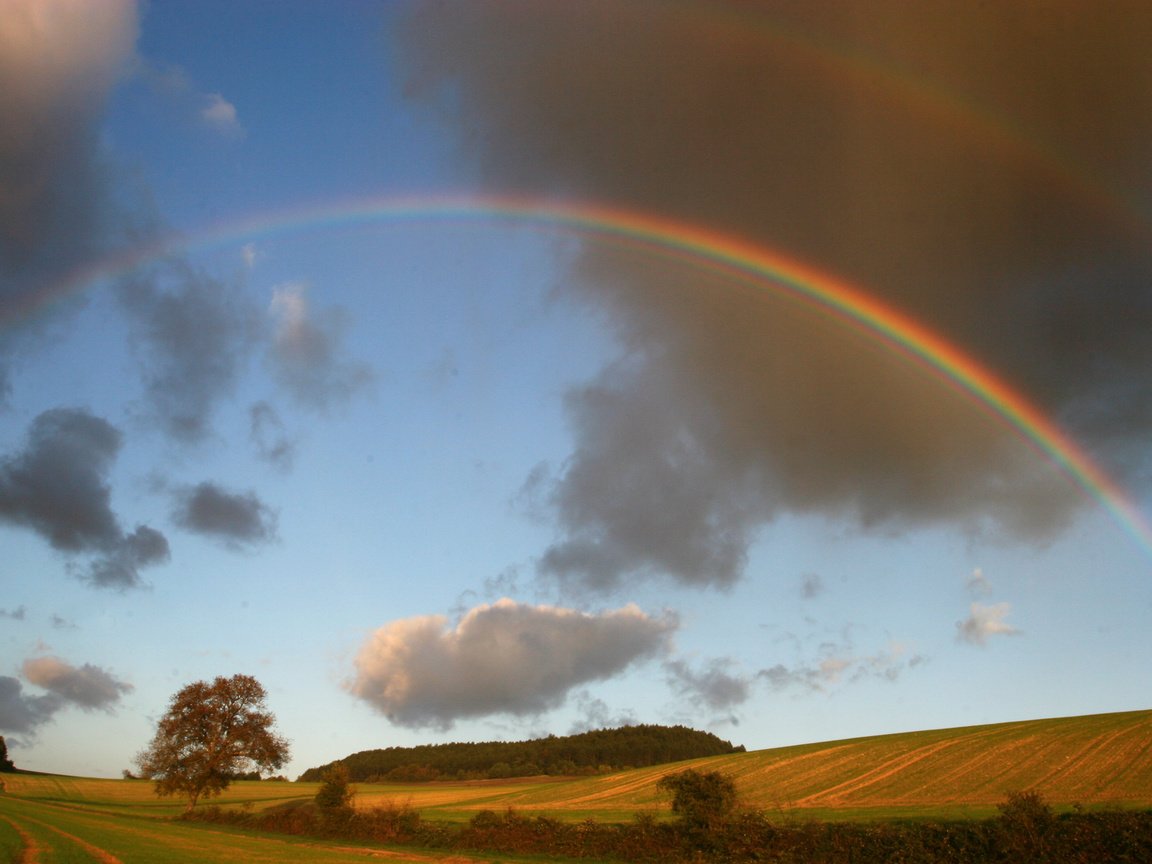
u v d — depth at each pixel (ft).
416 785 524.11
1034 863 102.94
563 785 377.50
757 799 238.27
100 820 210.59
